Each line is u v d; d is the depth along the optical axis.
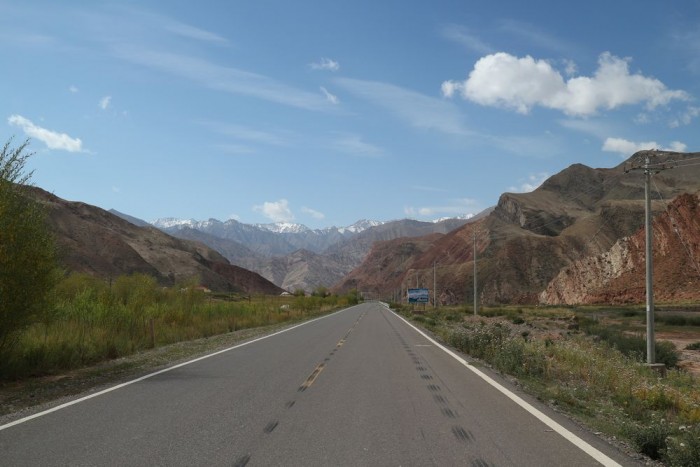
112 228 163.25
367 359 17.41
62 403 9.95
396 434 7.84
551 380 13.77
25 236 13.31
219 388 11.66
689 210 100.19
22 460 6.53
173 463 6.42
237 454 6.79
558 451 7.00
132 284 31.94
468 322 56.62
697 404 10.76
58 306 19.53
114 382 12.44
